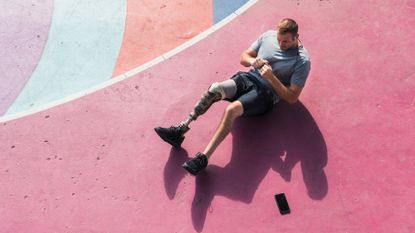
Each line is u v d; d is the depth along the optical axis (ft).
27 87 18.60
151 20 19.97
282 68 15.11
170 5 20.29
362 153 15.60
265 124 16.57
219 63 18.37
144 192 15.81
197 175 15.89
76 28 19.95
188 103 17.54
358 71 17.25
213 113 17.10
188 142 16.62
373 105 16.48
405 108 16.28
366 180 15.11
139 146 16.78
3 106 18.20
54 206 15.79
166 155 16.47
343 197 14.90
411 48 17.51
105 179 16.19
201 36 19.25
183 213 15.29
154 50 19.17
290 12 19.20
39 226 15.43
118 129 17.22
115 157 16.61
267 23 19.13
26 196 16.05
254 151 16.11
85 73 18.80
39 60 19.21
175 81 18.13
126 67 18.83
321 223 14.58
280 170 15.65
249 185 15.51
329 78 17.24
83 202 15.79
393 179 15.02
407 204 14.56
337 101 16.71
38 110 17.97
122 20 20.04
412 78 16.84
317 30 18.48
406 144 15.57
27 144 17.17
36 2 20.58
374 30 18.12
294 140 16.15
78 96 18.19
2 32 19.83
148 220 15.28
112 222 15.34
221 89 15.28
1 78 18.80
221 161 16.06
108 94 18.11
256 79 15.56
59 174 16.43
